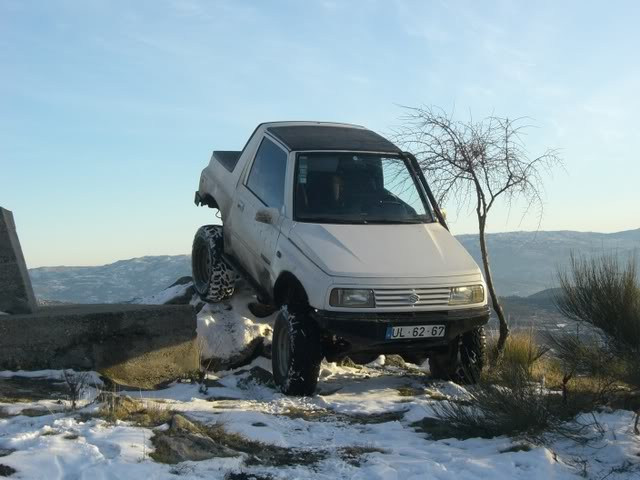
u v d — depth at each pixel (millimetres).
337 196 8062
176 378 7863
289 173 8133
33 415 5488
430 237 7852
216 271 9266
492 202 9742
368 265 7148
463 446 5508
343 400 7047
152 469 4359
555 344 7105
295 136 8711
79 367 7398
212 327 8734
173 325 7941
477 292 7410
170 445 4809
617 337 6801
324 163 8289
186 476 4340
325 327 6941
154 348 7805
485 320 7449
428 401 6840
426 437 5762
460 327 7281
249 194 8828
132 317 7719
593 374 6785
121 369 7602
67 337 7379
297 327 7203
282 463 4879
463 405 6320
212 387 7684
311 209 7898
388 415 6504
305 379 7172
